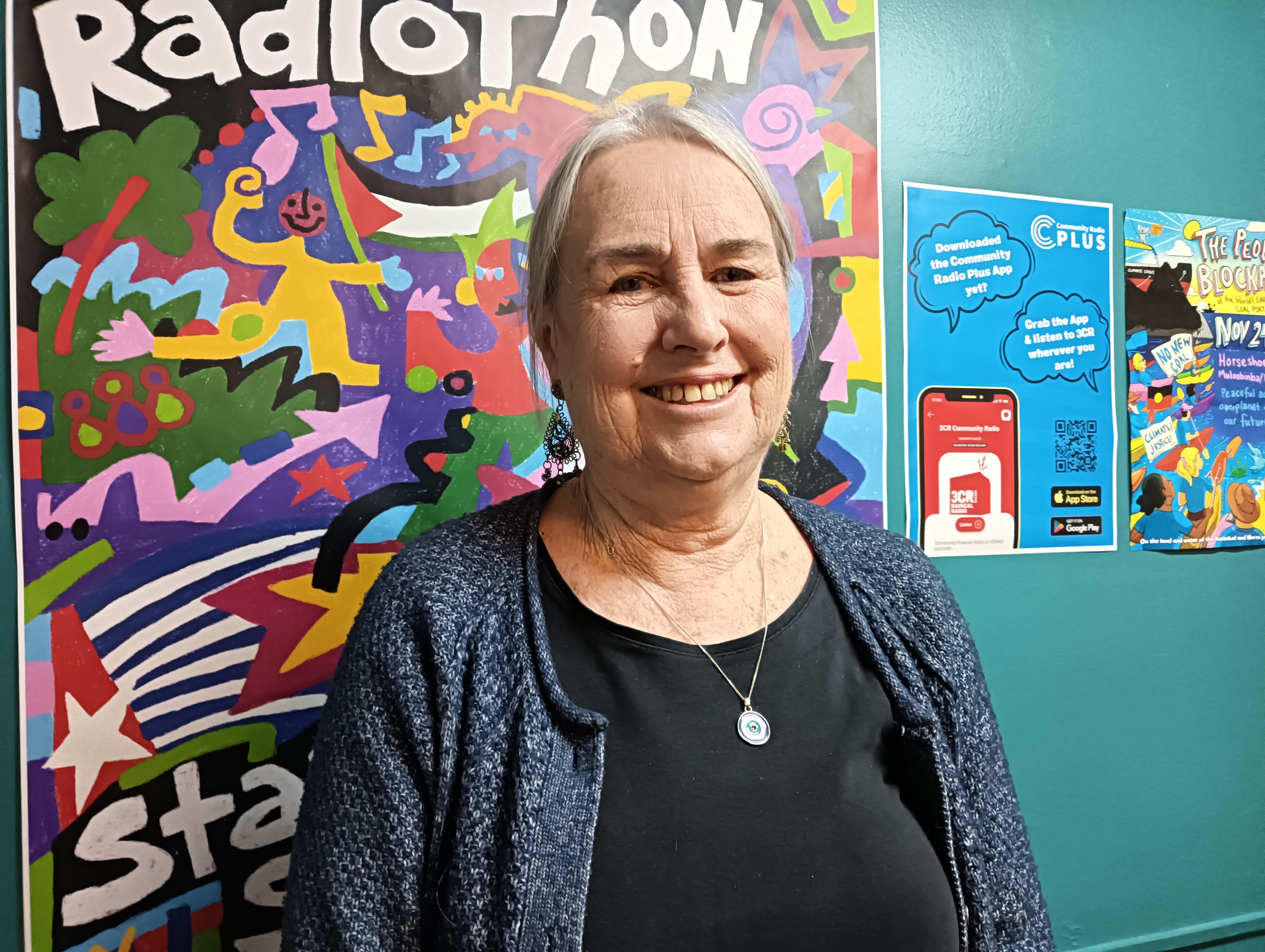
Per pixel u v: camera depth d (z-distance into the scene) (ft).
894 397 4.00
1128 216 4.45
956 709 2.36
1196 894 4.53
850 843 2.03
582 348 2.20
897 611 2.43
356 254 3.40
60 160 3.09
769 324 2.20
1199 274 4.59
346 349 3.39
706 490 2.20
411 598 2.09
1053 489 4.28
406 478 3.45
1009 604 4.21
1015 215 4.22
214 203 3.24
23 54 3.05
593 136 2.26
